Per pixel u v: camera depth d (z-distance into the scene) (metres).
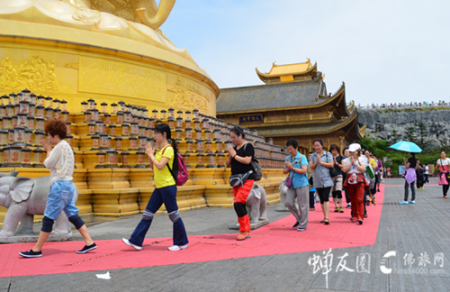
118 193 10.07
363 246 5.89
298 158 7.71
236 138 6.68
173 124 14.25
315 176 8.78
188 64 19.06
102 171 10.70
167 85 17.66
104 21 16.58
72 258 5.12
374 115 92.25
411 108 93.00
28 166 9.59
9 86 13.99
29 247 5.93
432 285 3.85
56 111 12.11
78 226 5.46
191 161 13.18
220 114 46.22
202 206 12.10
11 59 14.09
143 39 17.38
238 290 3.72
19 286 3.85
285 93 47.03
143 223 5.70
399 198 15.61
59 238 6.48
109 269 4.51
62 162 5.34
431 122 89.50
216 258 5.10
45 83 14.38
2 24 13.97
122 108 13.34
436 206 11.80
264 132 43.41
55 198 5.25
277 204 14.09
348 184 8.81
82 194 10.06
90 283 3.95
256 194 7.98
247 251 5.57
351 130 43.00
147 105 16.62
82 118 12.84
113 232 7.50
